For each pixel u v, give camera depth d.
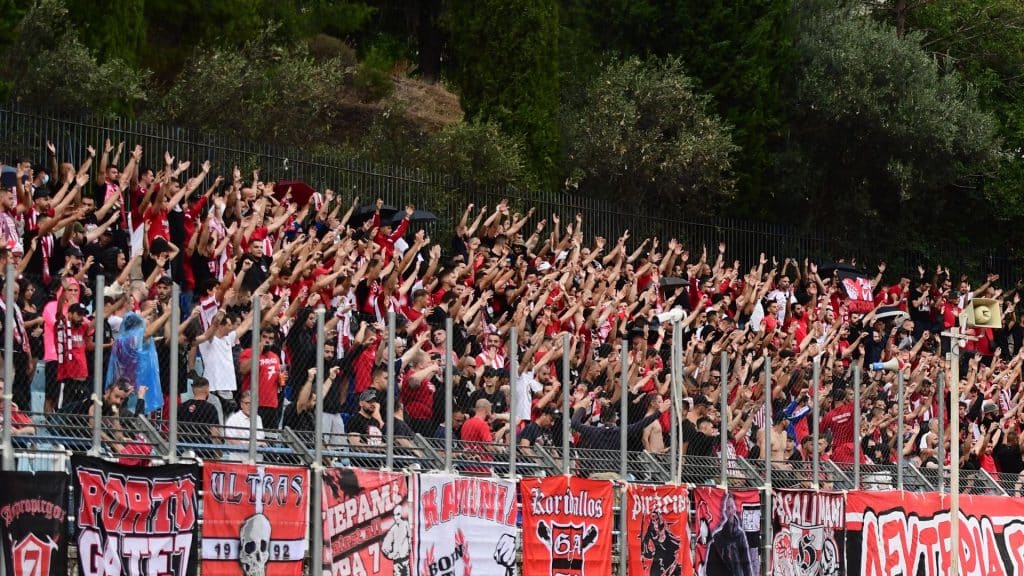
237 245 39.34
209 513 28.27
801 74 76.38
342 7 74.38
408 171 53.66
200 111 58.09
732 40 73.38
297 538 29.88
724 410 39.28
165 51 62.03
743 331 49.25
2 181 36.56
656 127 69.31
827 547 41.41
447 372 33.19
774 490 40.09
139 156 39.34
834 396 43.88
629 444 38.28
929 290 65.25
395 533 31.48
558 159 67.88
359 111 69.19
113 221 37.59
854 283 61.41
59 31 52.94
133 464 27.09
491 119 63.88
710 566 38.09
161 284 33.66
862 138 76.50
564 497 34.88
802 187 75.31
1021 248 81.75
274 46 61.84
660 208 67.62
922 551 44.47
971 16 87.00
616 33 74.75
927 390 49.53
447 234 53.88
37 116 42.91
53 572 25.66
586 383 38.34
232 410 31.92
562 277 47.91
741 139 72.75
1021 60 86.06
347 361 33.38
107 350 29.34
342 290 39.75
